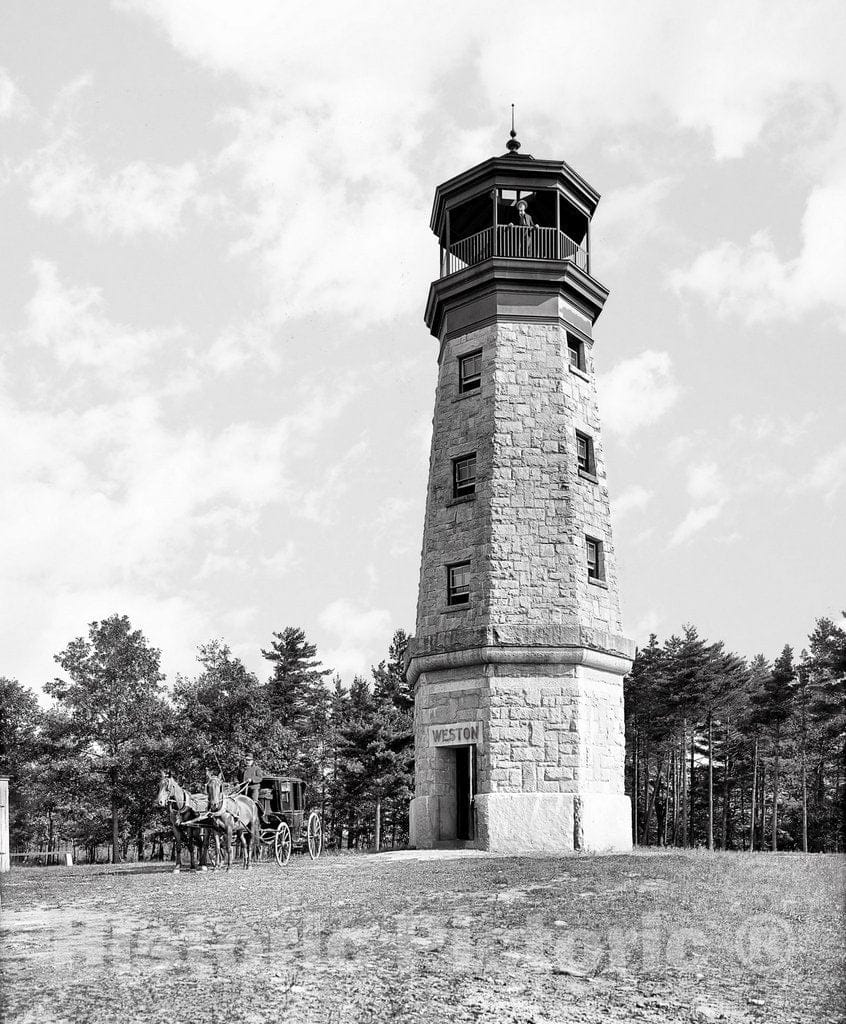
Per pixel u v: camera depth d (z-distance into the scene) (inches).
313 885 791.7
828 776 3292.3
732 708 3026.6
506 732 1216.2
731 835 3371.1
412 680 1389.0
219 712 2095.2
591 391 1406.3
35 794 2561.5
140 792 2148.1
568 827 1184.8
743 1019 399.9
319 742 3137.3
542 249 1414.9
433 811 1267.2
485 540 1275.8
